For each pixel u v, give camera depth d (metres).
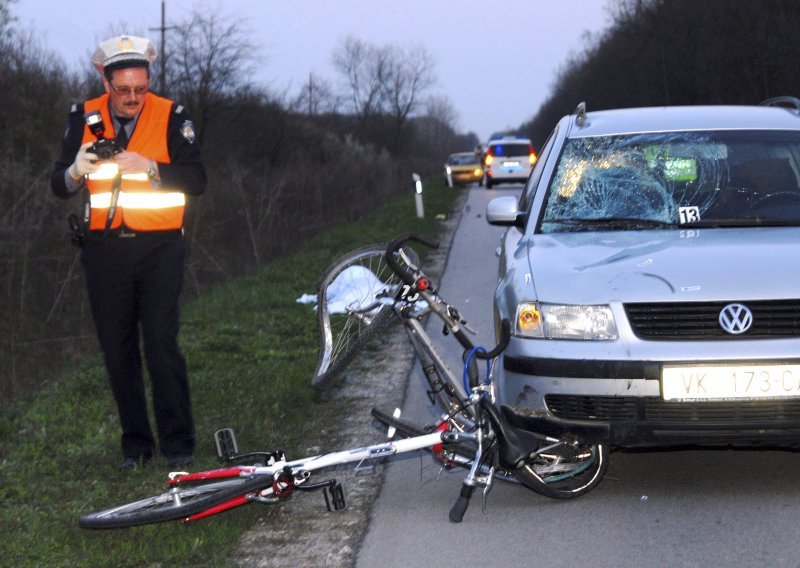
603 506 4.92
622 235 5.56
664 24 57.91
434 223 22.34
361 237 19.86
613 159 6.18
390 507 5.07
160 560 4.43
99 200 5.46
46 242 15.37
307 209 29.14
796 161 6.02
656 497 5.02
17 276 14.74
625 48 71.00
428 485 5.39
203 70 35.06
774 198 5.79
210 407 7.09
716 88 48.84
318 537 4.68
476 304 11.19
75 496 5.30
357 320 5.20
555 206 5.99
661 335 4.75
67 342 14.13
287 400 7.25
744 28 46.03
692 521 4.64
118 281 5.52
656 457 5.70
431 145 116.81
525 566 4.21
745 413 4.66
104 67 5.29
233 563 4.38
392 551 4.46
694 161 6.08
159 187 5.37
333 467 5.81
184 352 8.99
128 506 4.73
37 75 19.56
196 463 5.68
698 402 4.66
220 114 35.75
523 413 4.91
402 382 7.86
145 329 5.57
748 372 4.62
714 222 5.65
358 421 6.81
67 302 15.10
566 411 4.84
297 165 31.34
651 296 4.78
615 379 4.71
